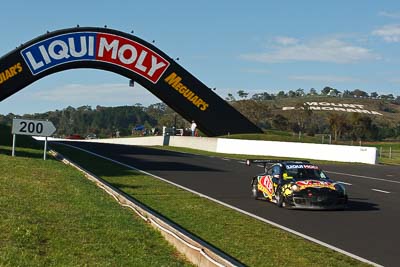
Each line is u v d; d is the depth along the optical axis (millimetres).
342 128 79438
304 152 37156
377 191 18906
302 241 9781
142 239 8688
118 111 152000
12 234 8133
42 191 12602
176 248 8297
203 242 9125
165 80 39469
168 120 112188
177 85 39656
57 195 12195
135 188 16328
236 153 38969
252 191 16453
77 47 37812
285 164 15250
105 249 7812
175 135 50125
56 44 37500
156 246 8359
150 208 12758
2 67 36625
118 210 11211
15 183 13617
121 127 148250
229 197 15859
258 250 8859
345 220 12406
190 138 44531
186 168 24359
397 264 8359
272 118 94375
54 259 7125
